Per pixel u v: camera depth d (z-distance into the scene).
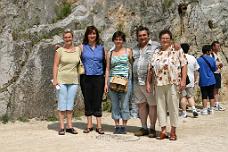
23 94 11.06
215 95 12.96
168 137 8.70
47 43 11.57
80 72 9.21
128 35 13.80
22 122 10.72
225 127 9.98
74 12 13.44
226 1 15.98
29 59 11.31
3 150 7.73
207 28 15.45
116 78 8.79
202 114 12.15
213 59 12.39
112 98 9.01
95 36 9.20
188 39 14.97
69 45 9.19
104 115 11.80
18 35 12.05
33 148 7.80
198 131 9.45
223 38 15.70
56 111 11.23
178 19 14.88
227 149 7.61
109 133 9.23
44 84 11.20
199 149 7.61
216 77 12.73
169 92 8.25
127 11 14.22
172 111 8.33
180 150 7.54
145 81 8.62
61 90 9.11
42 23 13.24
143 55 8.69
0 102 11.00
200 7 15.48
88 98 9.27
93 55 9.09
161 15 14.48
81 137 8.76
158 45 8.78
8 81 11.34
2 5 12.65
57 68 9.17
